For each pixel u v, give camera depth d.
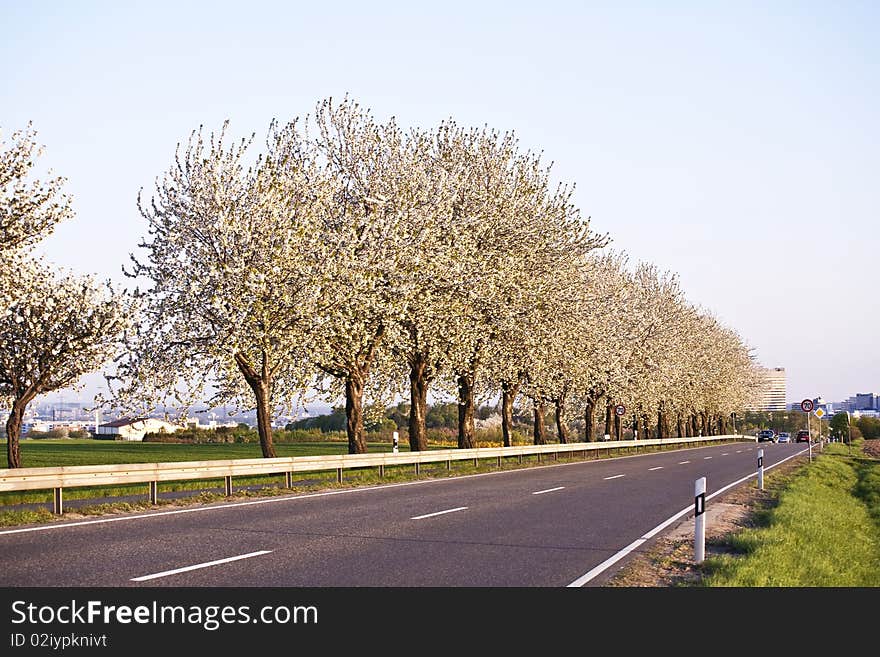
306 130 31.61
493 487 23.36
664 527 15.41
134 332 27.39
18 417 26.91
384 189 32.62
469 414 38.56
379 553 11.34
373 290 30.41
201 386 27.64
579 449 46.19
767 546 12.56
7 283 23.83
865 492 31.59
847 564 12.98
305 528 13.72
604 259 58.53
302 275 27.42
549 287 38.94
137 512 15.81
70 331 27.28
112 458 35.19
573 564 11.05
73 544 11.55
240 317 25.88
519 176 39.38
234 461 19.81
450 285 33.25
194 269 27.22
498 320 35.88
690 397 80.31
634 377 58.81
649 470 33.62
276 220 27.39
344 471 30.61
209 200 27.02
